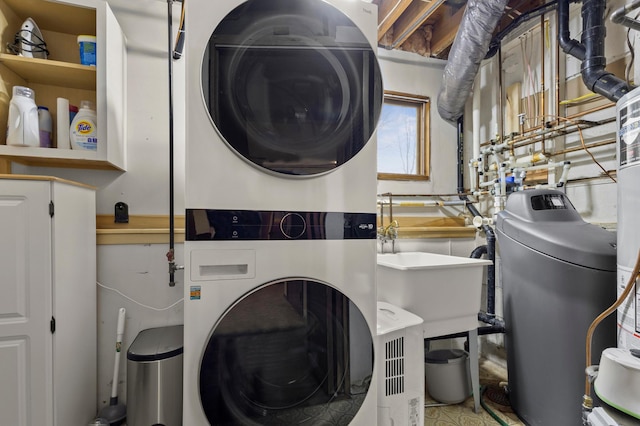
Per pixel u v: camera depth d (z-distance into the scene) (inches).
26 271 40.8
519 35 79.6
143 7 65.2
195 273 33.6
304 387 37.2
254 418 35.0
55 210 42.7
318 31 37.1
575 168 66.4
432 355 69.2
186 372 33.2
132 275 58.5
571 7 66.8
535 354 53.4
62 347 44.0
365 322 39.6
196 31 33.6
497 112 85.2
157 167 65.1
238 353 34.9
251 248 35.3
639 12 52.8
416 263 69.1
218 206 34.3
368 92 39.7
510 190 75.9
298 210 37.1
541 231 52.9
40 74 55.0
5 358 39.7
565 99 68.5
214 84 34.0
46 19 56.1
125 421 53.0
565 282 48.1
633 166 33.8
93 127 54.7
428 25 90.6
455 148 95.0
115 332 57.2
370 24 39.8
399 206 89.0
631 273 34.0
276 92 36.0
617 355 28.4
